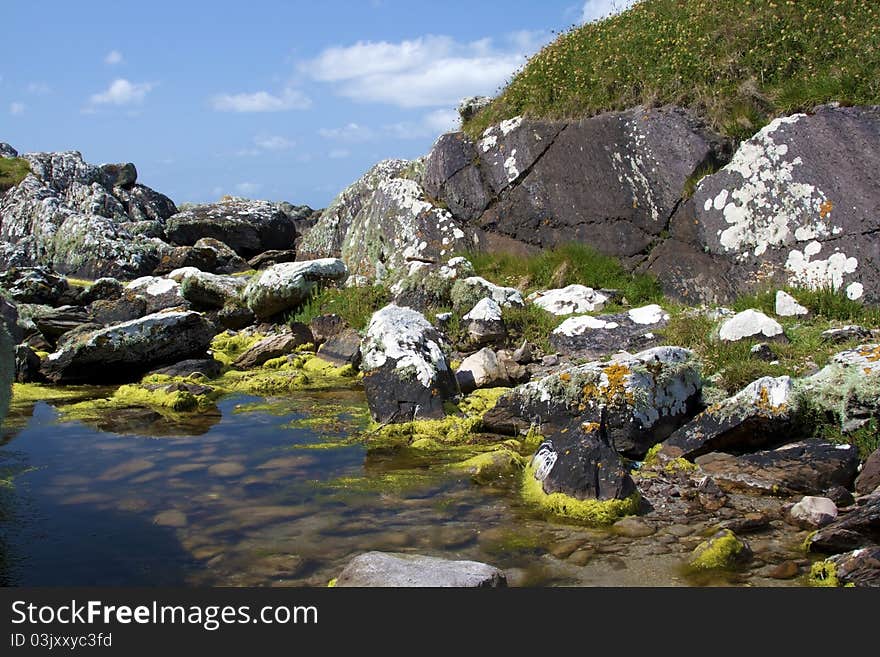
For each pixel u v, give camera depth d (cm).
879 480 582
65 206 2769
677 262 1225
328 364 1112
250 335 1323
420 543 524
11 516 574
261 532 543
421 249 1563
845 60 1200
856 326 905
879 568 452
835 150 1093
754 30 1326
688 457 674
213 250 2286
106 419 860
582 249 1344
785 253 1110
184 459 710
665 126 1276
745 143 1176
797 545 513
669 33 1427
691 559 493
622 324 1022
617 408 708
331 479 654
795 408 664
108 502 602
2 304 1068
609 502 566
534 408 765
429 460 706
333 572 482
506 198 1484
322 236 2177
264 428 816
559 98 1460
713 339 916
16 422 848
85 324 1213
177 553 511
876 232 1031
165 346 1089
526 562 494
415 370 813
